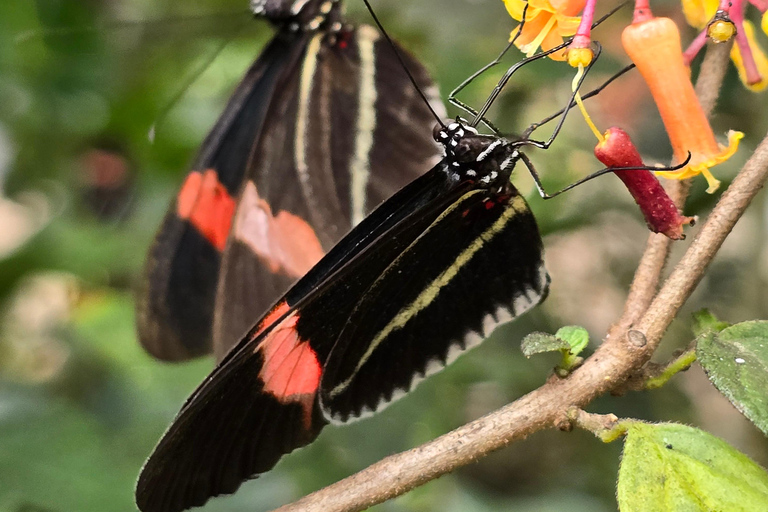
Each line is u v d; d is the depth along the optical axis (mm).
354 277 363
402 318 367
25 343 599
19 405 403
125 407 427
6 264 488
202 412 354
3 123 532
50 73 490
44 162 554
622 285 472
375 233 371
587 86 418
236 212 393
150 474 352
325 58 396
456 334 370
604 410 418
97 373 487
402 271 366
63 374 499
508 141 368
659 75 353
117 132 528
